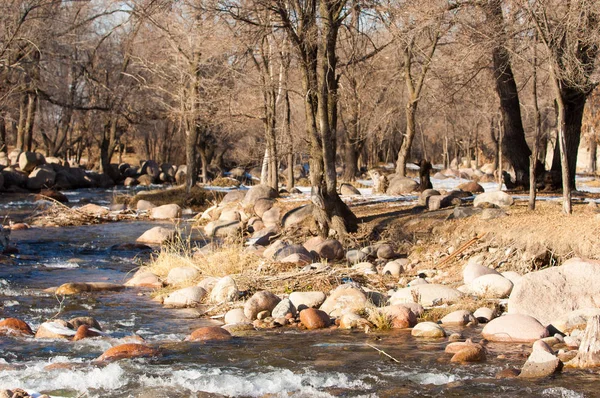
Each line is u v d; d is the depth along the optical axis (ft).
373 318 31.53
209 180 173.27
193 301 37.58
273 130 92.38
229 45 75.46
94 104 151.84
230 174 196.65
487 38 57.62
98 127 198.59
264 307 33.60
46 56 135.23
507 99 77.20
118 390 21.70
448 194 67.41
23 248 61.46
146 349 26.30
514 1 50.57
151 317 34.35
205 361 25.16
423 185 81.97
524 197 64.95
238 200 90.48
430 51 92.53
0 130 193.88
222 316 34.35
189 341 28.53
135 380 22.65
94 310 35.83
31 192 141.18
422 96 98.73
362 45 69.77
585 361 23.68
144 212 94.27
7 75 127.75
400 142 229.04
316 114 57.88
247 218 78.23
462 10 61.93
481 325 31.17
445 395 20.86
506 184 80.28
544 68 55.31
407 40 63.67
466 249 46.29
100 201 116.78
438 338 28.84
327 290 38.32
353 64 69.92
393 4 60.64
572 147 73.77
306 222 64.18
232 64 88.17
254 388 21.77
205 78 96.63
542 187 74.84
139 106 147.84
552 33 47.60
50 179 146.51
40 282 44.50
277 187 96.68
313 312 31.81
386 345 27.55
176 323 32.99
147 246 62.23
